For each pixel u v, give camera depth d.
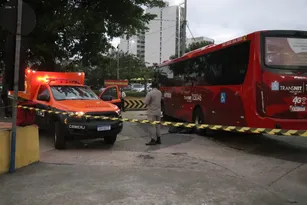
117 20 18.11
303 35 8.55
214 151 8.76
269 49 8.39
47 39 16.92
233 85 9.36
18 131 6.62
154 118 9.64
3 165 6.25
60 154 8.27
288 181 6.24
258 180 6.29
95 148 9.12
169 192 5.26
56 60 19.31
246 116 8.70
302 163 7.52
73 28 16.00
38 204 4.72
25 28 6.31
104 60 20.91
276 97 8.31
